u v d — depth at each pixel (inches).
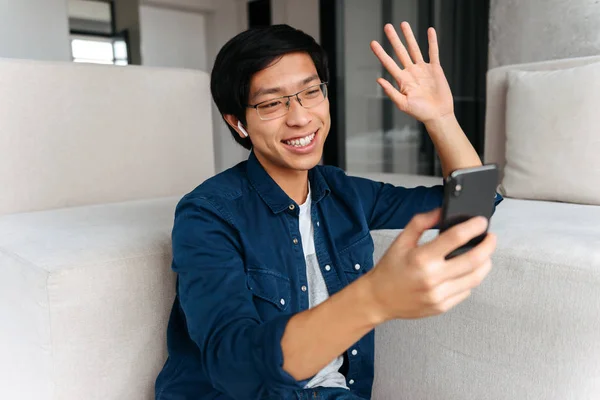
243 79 29.4
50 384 33.9
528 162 58.8
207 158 72.3
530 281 34.7
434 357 40.0
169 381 33.2
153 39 197.2
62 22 129.1
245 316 24.0
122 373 36.3
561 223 42.5
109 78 61.5
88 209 54.9
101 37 171.2
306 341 20.1
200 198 30.0
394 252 18.4
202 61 213.0
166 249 38.4
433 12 138.3
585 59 59.2
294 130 29.8
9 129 54.2
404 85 33.4
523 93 60.4
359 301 18.8
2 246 39.1
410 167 154.6
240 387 22.0
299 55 29.7
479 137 133.6
